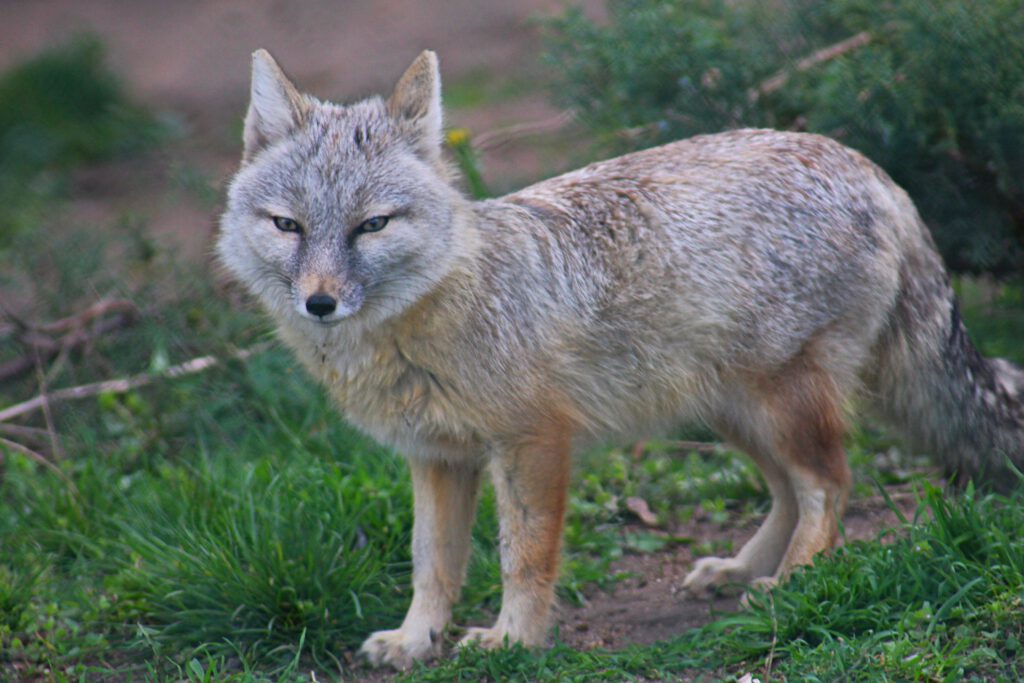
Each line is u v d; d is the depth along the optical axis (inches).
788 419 335.3
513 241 314.7
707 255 325.1
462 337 302.4
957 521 303.3
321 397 452.8
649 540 383.6
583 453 344.2
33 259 549.0
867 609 290.4
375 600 338.3
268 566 331.9
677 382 330.6
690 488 410.9
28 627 334.0
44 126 845.8
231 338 486.3
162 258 566.9
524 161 689.0
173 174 640.4
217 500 379.6
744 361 331.3
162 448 446.6
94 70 894.4
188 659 314.3
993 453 361.4
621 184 336.2
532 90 788.0
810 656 277.7
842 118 447.8
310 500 365.1
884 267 340.5
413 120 306.8
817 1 497.4
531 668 294.0
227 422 454.3
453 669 297.6
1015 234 454.0
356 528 362.6
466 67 897.5
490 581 357.4
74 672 314.7
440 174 309.7
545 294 314.0
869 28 466.9
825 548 334.0
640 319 323.3
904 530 347.3
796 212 332.5
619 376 325.4
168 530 368.5
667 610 341.4
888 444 431.8
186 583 337.4
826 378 337.1
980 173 446.6
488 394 304.5
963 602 285.7
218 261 334.3
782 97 484.4
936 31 422.9
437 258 297.0
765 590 322.7
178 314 496.7
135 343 490.6
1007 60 422.0
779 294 328.2
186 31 1039.0
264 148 309.1
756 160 341.7
